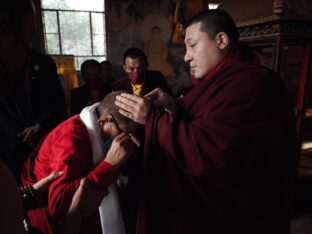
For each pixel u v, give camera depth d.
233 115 0.72
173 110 0.82
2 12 0.38
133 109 0.77
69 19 4.80
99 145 0.91
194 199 0.80
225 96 0.75
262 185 0.81
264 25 1.59
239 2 1.86
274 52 1.53
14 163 1.44
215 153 0.69
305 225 1.90
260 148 0.76
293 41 1.53
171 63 5.43
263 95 0.75
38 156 0.95
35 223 0.85
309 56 1.66
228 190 0.76
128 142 0.86
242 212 0.81
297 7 1.45
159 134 0.75
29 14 0.42
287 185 0.90
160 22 5.20
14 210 0.35
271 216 0.86
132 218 1.30
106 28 4.96
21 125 1.48
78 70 5.01
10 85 0.45
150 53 5.28
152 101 0.80
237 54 0.87
